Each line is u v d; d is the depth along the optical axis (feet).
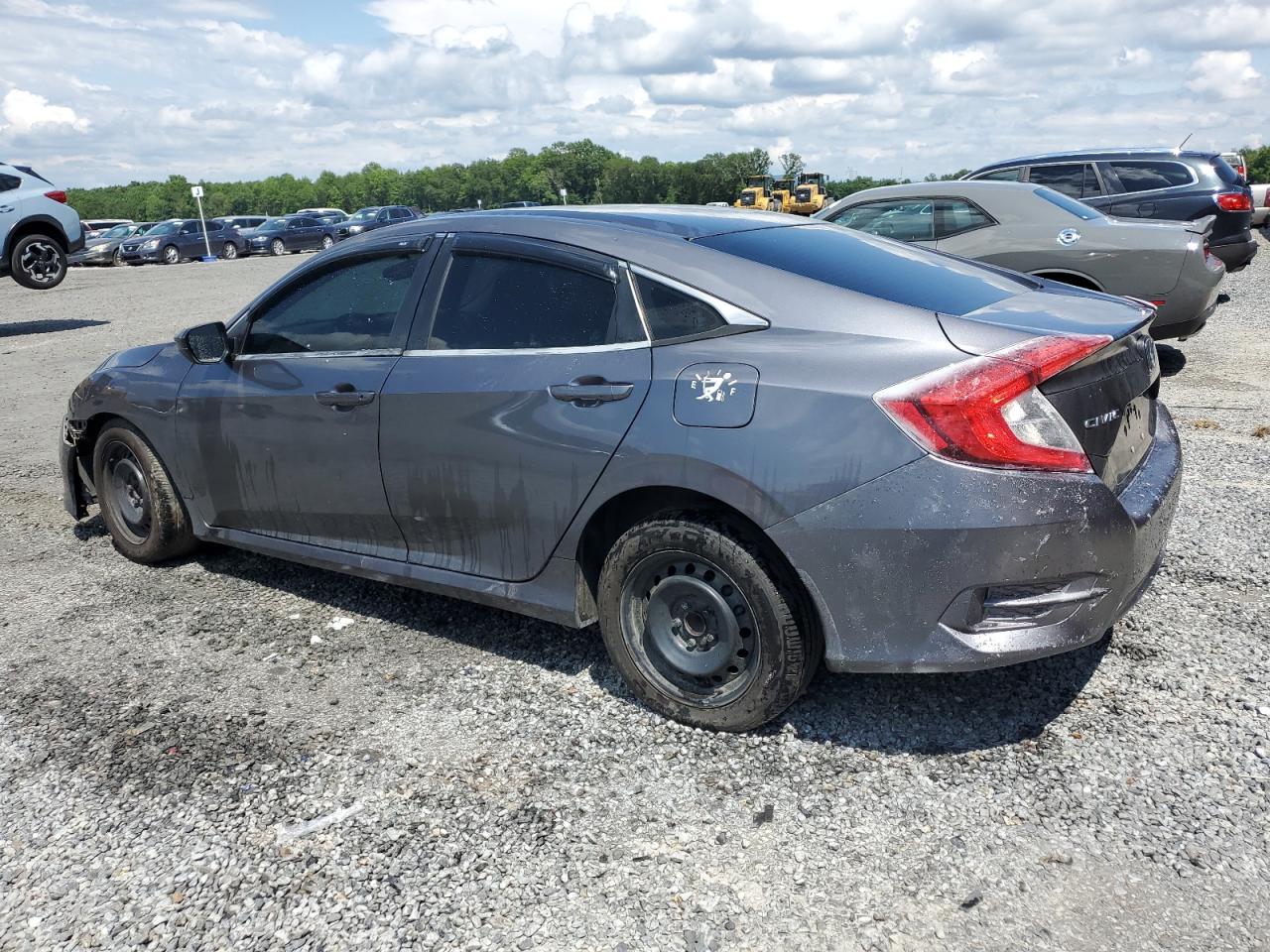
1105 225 25.16
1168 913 7.37
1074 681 10.72
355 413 11.81
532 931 7.42
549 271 10.73
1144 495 9.45
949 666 8.66
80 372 34.06
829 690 10.77
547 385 10.23
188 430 13.82
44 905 7.88
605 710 10.56
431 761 9.71
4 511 18.51
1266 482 17.29
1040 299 10.32
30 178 48.98
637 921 7.48
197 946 7.38
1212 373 27.09
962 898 7.61
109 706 11.00
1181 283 24.41
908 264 11.01
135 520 15.26
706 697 9.90
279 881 8.05
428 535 11.65
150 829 8.78
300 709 10.80
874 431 8.50
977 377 8.34
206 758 9.89
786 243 10.80
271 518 13.34
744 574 9.25
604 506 10.07
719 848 8.30
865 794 8.95
